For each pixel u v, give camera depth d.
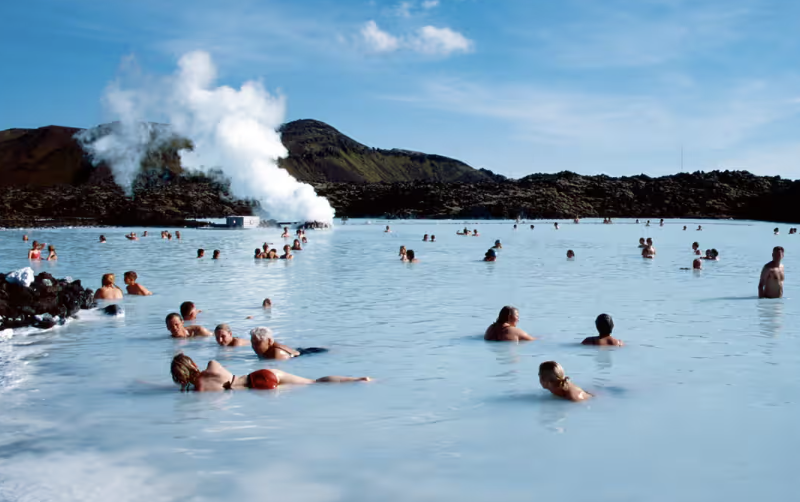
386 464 5.25
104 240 44.22
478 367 8.73
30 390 7.67
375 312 13.62
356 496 4.66
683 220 116.44
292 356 9.45
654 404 6.88
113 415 6.66
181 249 36.53
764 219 121.06
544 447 5.60
